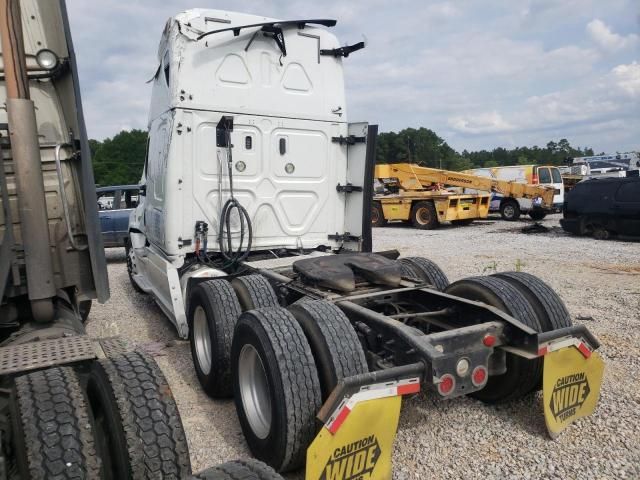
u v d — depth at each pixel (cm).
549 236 1591
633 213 1382
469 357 334
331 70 653
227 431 399
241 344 363
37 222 324
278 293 492
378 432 297
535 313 408
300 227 650
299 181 641
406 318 442
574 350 370
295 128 632
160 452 241
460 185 2058
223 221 590
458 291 439
